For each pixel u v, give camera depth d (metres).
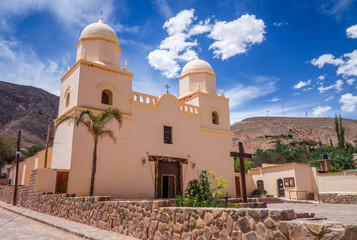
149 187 20.22
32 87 102.75
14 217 13.12
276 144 84.38
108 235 8.10
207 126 24.81
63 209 12.44
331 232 3.60
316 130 115.50
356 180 21.14
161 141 21.64
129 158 19.75
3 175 42.59
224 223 5.24
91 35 21.52
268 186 25.81
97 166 18.27
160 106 22.25
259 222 4.62
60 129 19.80
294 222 4.09
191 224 6.01
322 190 23.34
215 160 24.45
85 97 18.88
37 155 24.19
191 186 10.05
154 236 7.10
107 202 9.38
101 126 15.60
